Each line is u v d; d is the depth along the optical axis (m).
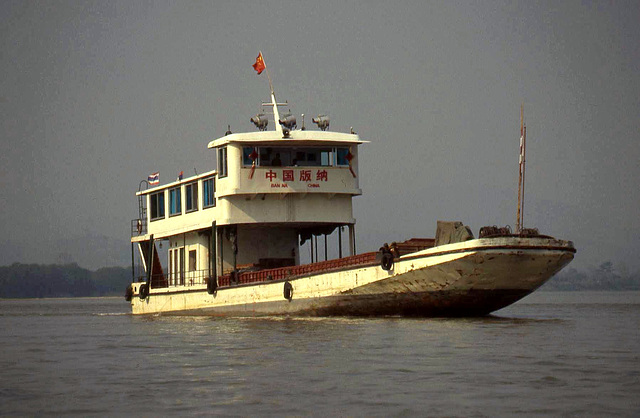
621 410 82.06
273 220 193.62
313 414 82.12
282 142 190.75
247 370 105.94
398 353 116.50
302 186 191.88
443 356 113.56
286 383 96.44
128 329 178.50
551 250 151.12
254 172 191.00
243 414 82.62
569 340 131.75
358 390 91.88
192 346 133.88
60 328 192.88
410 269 155.25
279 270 185.88
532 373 100.62
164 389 95.12
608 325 166.25
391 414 81.56
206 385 96.75
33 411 85.75
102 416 83.19
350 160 194.62
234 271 198.75
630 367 104.56
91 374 107.25
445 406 84.19
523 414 80.94
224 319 192.00
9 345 147.00
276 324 165.00
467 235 152.00
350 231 199.12
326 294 171.25
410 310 163.75
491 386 93.06
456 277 152.25
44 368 114.06
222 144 193.75
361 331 143.12
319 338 135.50
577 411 81.75
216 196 197.88
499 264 149.50
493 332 140.62
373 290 162.88
